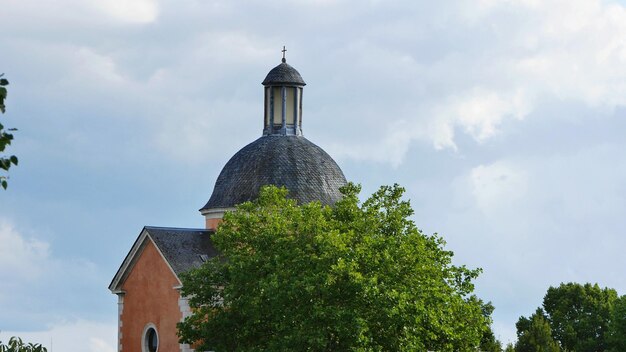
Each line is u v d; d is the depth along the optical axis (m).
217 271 66.31
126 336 79.25
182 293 67.19
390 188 68.31
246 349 62.88
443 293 65.00
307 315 60.56
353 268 60.31
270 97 81.44
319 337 58.97
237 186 78.44
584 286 129.38
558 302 128.25
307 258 61.75
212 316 65.69
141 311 78.19
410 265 63.09
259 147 79.94
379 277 61.59
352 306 60.38
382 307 59.62
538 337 117.94
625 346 115.19
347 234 63.06
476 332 67.50
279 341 60.53
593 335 124.25
